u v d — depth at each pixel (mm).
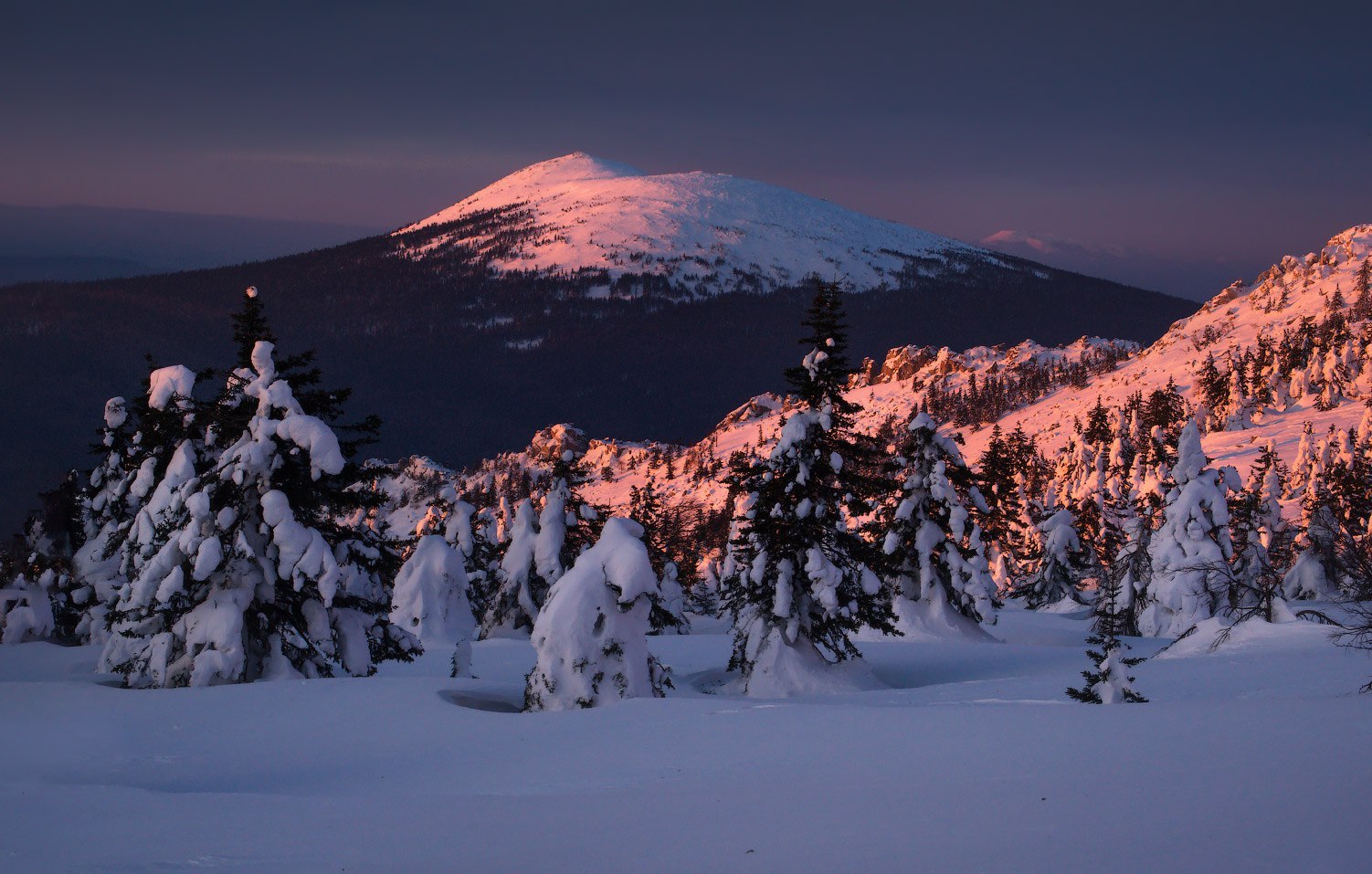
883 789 11266
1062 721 14766
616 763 15414
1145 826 8562
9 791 13188
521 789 13969
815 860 8492
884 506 44250
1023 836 8625
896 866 8102
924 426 43375
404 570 47625
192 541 25625
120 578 40688
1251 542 48750
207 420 28000
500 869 9023
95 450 41781
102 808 12219
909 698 24656
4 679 31438
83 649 38750
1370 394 171750
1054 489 104125
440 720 20422
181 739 19297
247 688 23453
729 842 9383
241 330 28359
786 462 31438
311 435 26250
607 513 48188
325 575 26297
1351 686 20234
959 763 12492
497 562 54250
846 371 31812
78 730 19422
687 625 55875
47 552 48219
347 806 12320
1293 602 42219
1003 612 60406
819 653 32188
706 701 20438
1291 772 10039
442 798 12945
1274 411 181625
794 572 31859
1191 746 11930
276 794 14031
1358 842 7605
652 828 10250
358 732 19703
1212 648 30062
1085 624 52812
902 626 42500
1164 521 43938
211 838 10633
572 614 23000
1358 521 56844
